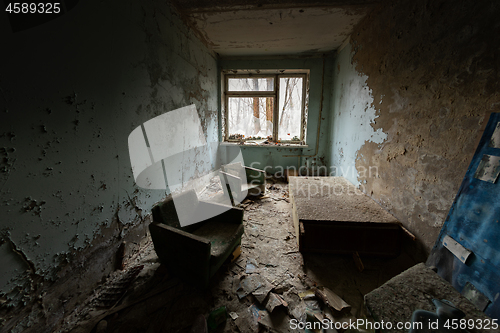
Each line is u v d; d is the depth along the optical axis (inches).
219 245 64.9
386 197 85.5
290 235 93.3
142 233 81.4
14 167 40.3
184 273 62.1
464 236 45.2
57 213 48.8
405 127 74.0
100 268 62.2
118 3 64.2
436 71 59.7
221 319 52.2
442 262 49.6
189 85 120.5
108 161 63.4
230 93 184.4
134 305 56.6
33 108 42.8
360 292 62.4
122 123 68.6
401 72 76.7
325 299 57.7
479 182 43.7
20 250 42.1
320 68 167.5
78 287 55.4
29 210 43.1
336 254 78.7
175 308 55.9
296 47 152.9
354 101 121.7
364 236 74.9
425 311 29.7
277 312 55.6
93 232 59.2
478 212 42.9
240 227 74.7
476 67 47.3
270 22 115.4
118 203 68.4
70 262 52.7
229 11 104.7
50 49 45.2
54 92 46.6
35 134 43.5
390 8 85.0
